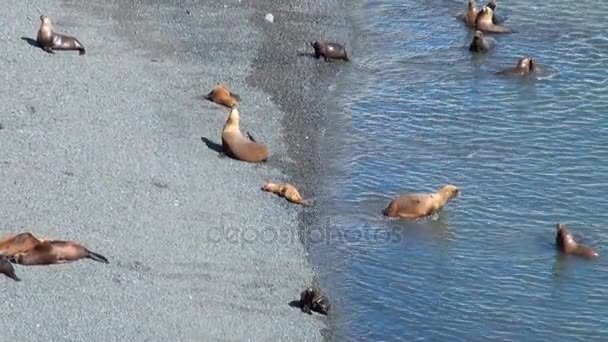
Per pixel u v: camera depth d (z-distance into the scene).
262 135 82.81
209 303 60.50
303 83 93.31
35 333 55.12
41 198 68.25
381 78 96.31
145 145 77.44
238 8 107.38
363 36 105.94
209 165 76.25
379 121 87.88
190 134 80.25
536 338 61.00
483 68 99.19
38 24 96.62
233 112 77.56
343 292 64.00
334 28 106.81
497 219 73.38
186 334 57.12
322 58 98.12
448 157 82.44
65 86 84.94
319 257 67.19
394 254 68.38
